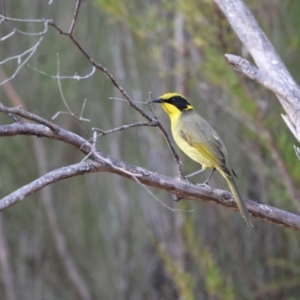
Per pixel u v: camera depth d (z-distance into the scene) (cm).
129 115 1627
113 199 1686
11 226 1786
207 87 1204
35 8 1627
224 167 795
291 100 696
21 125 543
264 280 1432
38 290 1741
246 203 639
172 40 1221
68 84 1627
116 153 1611
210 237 1454
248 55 1136
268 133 1083
